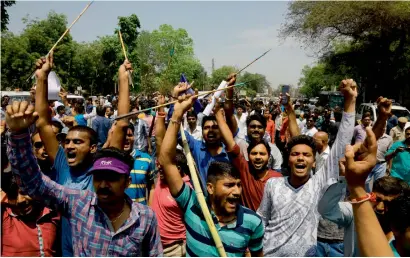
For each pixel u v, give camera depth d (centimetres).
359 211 194
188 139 485
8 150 262
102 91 5400
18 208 334
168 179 314
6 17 2264
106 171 266
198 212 305
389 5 2600
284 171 805
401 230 240
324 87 6500
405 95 2969
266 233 348
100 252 268
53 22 4772
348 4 2666
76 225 273
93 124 907
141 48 4997
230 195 294
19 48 3816
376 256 188
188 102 328
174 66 4853
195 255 299
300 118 1518
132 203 282
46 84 361
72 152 360
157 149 440
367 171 194
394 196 321
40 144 423
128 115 331
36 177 267
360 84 3366
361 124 912
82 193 280
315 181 346
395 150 698
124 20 3553
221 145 480
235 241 295
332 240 356
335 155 334
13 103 255
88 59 5094
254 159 426
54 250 347
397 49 2895
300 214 338
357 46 3097
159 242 285
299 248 332
